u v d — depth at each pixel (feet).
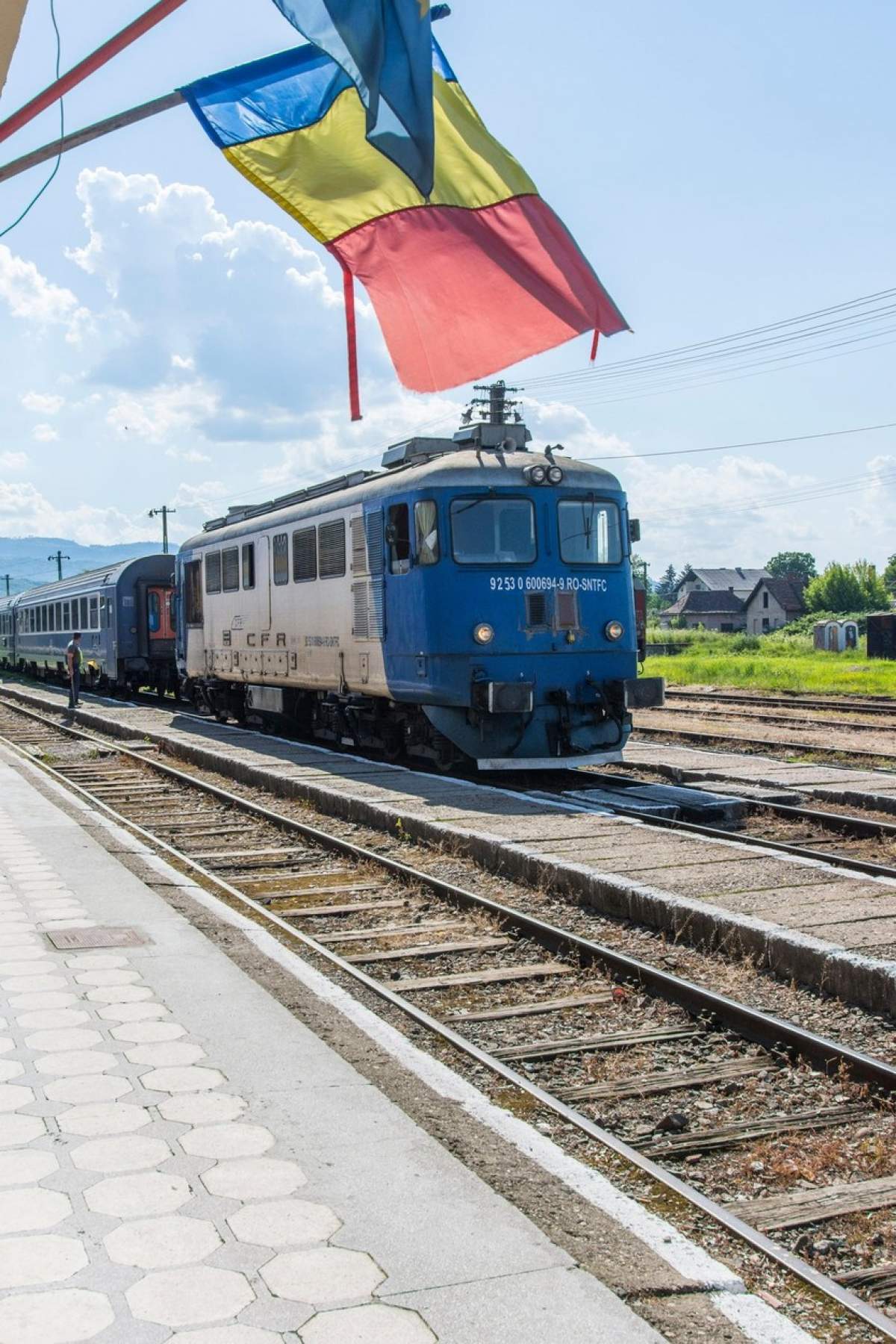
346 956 26.21
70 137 14.53
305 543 60.39
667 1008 22.20
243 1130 14.85
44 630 146.51
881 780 47.50
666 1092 18.49
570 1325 10.66
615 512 49.96
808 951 22.40
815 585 337.52
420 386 15.62
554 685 47.80
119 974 21.65
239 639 71.46
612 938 26.53
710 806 41.34
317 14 13.26
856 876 28.78
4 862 32.42
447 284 15.52
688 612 364.58
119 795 51.72
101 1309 10.82
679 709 90.89
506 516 47.73
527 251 15.39
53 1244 11.98
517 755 47.78
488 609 46.85
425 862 35.01
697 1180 15.52
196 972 21.79
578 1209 13.19
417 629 48.03
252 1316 10.73
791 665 148.25
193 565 81.20
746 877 28.60
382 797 42.73
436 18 14.21
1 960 22.45
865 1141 16.42
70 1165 13.82
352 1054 17.95
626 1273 11.79
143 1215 12.61
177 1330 10.50
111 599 109.60
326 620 57.77
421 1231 12.34
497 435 50.67
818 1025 20.63
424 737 51.44
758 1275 12.78
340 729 60.90
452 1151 14.64
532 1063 19.79
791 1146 16.39
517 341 15.64
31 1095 15.93
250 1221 12.51
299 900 31.65
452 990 23.75
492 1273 11.53
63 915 26.13
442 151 15.29
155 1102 15.71
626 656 49.60
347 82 15.26
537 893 30.63
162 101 14.88
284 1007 19.88
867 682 110.22
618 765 55.11
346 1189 13.26
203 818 45.57
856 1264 13.34
